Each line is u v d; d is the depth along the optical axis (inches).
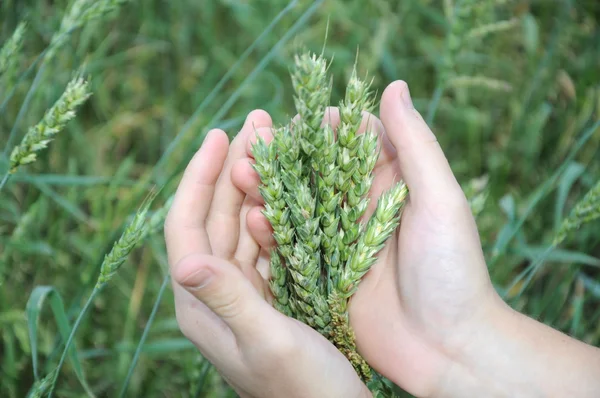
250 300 15.6
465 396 18.7
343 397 17.1
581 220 20.8
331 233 18.2
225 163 19.5
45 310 26.5
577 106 32.3
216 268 15.0
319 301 18.2
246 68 34.0
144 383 26.3
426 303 18.4
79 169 31.1
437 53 34.3
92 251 26.1
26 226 24.8
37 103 27.3
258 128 19.3
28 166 27.4
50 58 21.8
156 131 34.0
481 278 18.3
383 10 34.2
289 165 17.6
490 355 18.5
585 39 35.3
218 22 37.5
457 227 18.1
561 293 25.4
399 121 18.3
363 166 18.1
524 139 31.4
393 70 31.0
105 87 34.0
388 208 17.9
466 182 31.8
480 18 24.4
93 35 29.9
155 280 28.6
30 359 24.8
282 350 16.1
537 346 18.5
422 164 18.2
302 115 16.7
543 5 35.6
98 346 26.9
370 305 19.3
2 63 21.1
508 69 34.1
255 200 19.7
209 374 23.5
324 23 34.5
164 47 35.1
